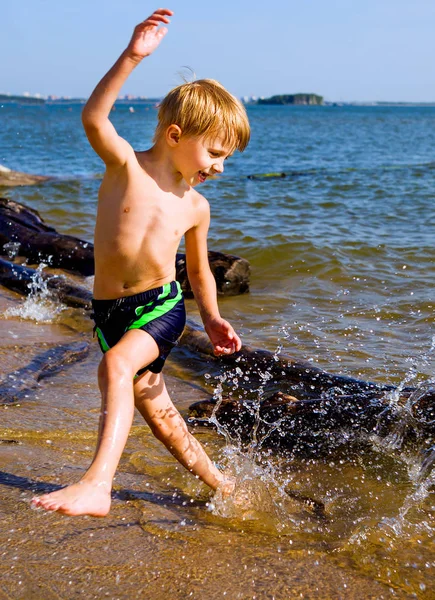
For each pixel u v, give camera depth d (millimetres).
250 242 8555
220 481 2883
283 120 90562
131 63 2352
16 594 2082
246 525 2688
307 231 9445
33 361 4535
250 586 2225
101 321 2684
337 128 63969
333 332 5465
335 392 4090
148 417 2754
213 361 4848
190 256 2955
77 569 2232
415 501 2963
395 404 3652
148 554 2361
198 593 2160
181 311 2701
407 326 5633
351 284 6977
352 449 3443
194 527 2602
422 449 3410
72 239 7777
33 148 27562
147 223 2576
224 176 17281
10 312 5730
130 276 2605
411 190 14375
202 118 2559
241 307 6242
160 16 2352
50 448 3248
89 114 2387
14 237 7988
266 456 3385
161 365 2645
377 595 2234
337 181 16172
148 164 2625
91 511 2152
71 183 14438
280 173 17781
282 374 4469
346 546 2541
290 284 7059
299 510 2867
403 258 7984
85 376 4426
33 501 2127
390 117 127125
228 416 3748
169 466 3172
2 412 3662
